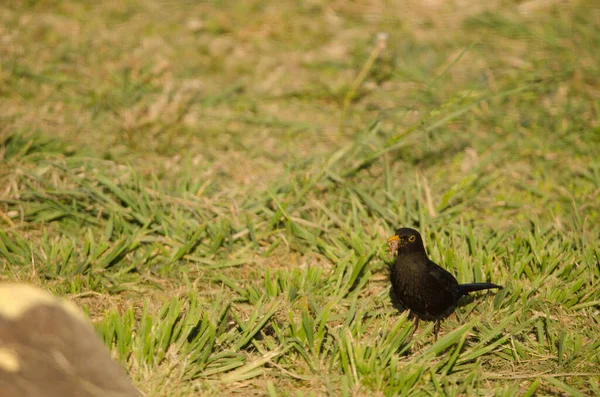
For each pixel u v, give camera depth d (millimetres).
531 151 14422
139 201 11633
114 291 9961
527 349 8953
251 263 10883
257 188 12727
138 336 8320
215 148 14242
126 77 16062
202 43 18766
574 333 9289
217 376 8258
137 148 13805
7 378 5867
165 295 10000
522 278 10461
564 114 15508
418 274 9211
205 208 11781
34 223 11375
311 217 11867
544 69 17344
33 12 19750
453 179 13328
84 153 13211
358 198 12336
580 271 10312
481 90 16516
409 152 13977
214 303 9266
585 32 19172
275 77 17422
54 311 6223
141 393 7156
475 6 21094
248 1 21266
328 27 19922
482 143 14680
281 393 8070
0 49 17234
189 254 10922
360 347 8383
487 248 10977
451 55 18375
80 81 16297
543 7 20906
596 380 8492
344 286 9961
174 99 15414
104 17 19797
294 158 13359
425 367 8320
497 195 13062
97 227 11492
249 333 8781
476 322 8727
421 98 16078
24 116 14594
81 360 6207
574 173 13648
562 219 12141
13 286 6301
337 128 15312
